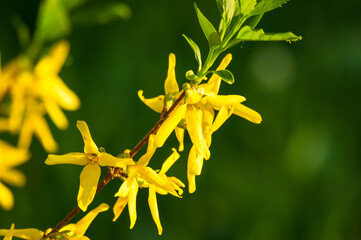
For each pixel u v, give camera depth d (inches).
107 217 221.6
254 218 231.8
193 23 259.0
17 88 152.8
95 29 252.4
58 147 228.8
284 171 239.3
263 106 247.6
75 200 225.5
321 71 257.4
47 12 145.6
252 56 254.1
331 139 245.8
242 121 242.8
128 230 221.6
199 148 93.0
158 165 230.7
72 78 239.3
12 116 156.2
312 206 236.5
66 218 98.3
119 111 239.5
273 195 234.7
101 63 248.1
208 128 96.0
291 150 241.6
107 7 153.4
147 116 239.5
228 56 98.4
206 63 95.0
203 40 257.6
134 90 244.5
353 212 238.8
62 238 97.0
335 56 260.1
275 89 249.8
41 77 155.1
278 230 232.5
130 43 252.7
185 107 93.5
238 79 248.5
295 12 269.7
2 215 218.4
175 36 256.2
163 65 249.3
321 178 239.6
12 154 157.0
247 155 240.2
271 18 267.4
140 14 256.8
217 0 94.7
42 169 227.9
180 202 229.3
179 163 232.7
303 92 252.7
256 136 242.5
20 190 222.7
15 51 256.4
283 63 255.4
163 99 100.1
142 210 226.5
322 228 235.0
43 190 225.8
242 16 93.7
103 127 235.8
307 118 248.8
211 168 234.1
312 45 263.1
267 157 240.8
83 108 236.8
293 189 237.1
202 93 95.7
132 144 235.6
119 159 93.7
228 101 95.1
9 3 264.1
